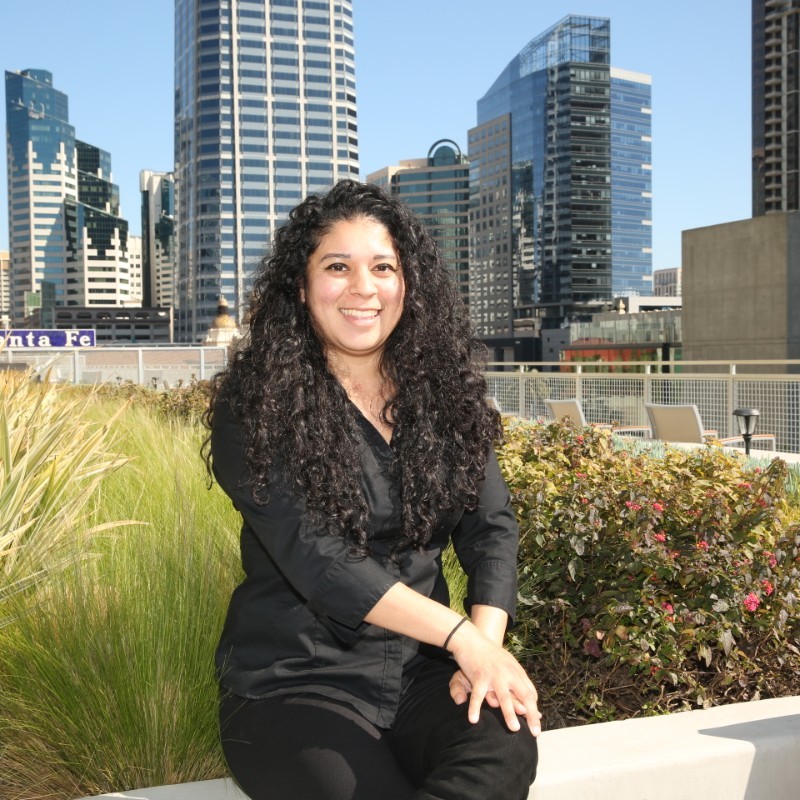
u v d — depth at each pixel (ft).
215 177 566.77
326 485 5.49
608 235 610.65
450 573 10.30
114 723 6.86
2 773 6.84
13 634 7.96
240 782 5.49
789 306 79.10
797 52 350.84
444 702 5.33
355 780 4.93
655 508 10.11
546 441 16.31
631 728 6.73
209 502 11.80
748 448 30.71
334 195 6.17
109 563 9.67
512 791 4.74
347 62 604.08
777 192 358.84
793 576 9.82
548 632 9.87
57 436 12.80
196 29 578.25
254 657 5.71
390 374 6.22
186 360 79.25
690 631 8.84
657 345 151.53
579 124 605.31
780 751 6.43
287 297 6.09
